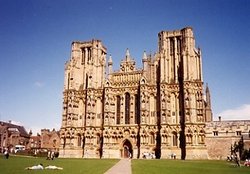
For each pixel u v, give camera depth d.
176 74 103.56
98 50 115.50
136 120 104.56
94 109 109.38
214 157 105.88
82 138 108.25
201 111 97.44
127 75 109.00
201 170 43.16
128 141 103.50
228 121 115.50
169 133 98.81
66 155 106.56
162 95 101.19
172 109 101.38
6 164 49.78
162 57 105.44
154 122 102.00
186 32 104.44
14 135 154.25
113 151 103.25
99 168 44.38
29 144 162.50
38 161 63.62
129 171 39.41
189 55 101.88
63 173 34.28
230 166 55.84
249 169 47.41
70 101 111.00
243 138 102.19
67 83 114.31
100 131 107.31
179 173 37.03
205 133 100.44
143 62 107.06
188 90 98.81
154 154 98.88
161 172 38.19
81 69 116.19
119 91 108.44
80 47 118.06
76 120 110.31
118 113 107.06
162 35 108.12
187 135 95.38
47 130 149.25
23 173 33.62
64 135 109.25
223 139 107.06
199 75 100.88
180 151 96.75
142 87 103.69
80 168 43.69
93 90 110.31
